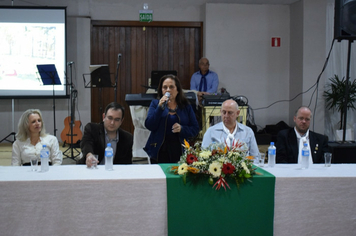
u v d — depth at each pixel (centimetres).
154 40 694
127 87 693
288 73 714
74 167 222
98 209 186
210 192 192
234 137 288
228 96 477
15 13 629
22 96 636
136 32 690
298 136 309
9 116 658
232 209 194
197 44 704
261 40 701
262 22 700
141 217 189
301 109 303
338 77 685
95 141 269
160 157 298
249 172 193
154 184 189
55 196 184
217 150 204
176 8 689
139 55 692
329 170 219
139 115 481
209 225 192
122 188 187
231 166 191
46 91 644
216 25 687
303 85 673
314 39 670
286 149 308
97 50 682
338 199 200
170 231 189
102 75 498
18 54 632
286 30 708
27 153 305
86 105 670
